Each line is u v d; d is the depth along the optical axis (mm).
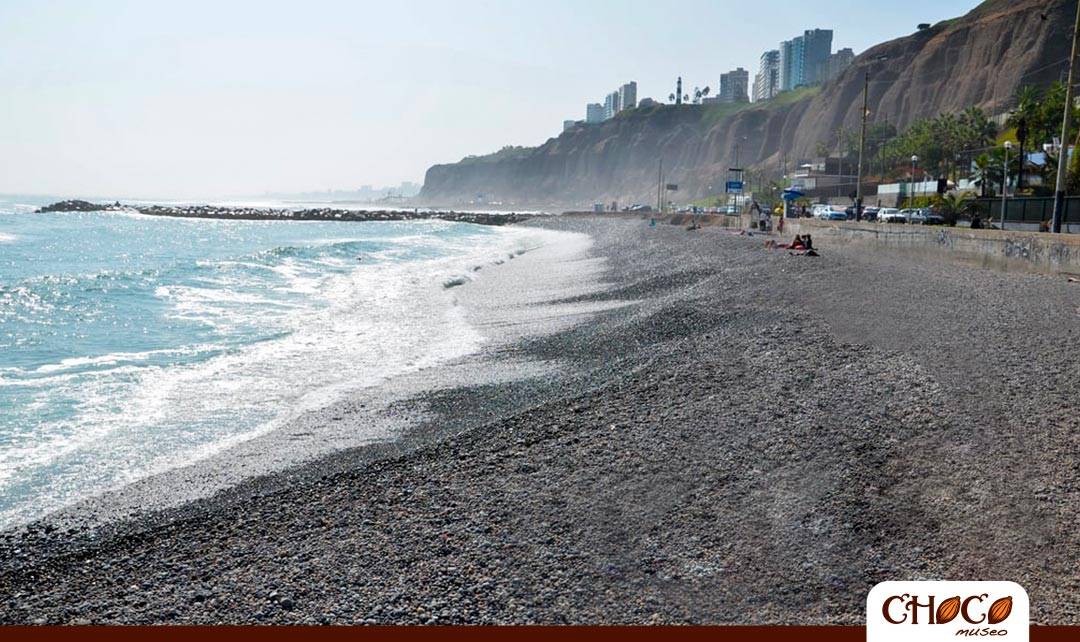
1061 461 6539
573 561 5648
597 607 5008
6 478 8461
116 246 51469
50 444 9625
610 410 9516
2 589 5711
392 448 9125
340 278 29250
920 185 77312
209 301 22484
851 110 177875
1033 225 35062
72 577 5891
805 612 4801
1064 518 5609
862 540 5613
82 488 8164
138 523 6988
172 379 13070
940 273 21984
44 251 45188
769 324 14508
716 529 5984
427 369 13820
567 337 16281
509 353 15008
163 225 88625
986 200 43125
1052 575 4969
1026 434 7203
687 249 41312
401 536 6266
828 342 12180
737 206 95188
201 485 8039
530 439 8617
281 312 20672
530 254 48719
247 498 7445
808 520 5980
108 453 9297
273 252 39000
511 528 6270
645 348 14000
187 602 5363
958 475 6465
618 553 5730
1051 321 12711
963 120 98500
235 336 17109
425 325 18734
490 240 68938
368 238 66688
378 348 15844
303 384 12766
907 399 8602
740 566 5414
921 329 12633
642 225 90125
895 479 6535
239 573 5777
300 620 5004
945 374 9492
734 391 9742
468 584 5391
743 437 7941
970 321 13070
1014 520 5652
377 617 4996
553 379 12352
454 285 28078
